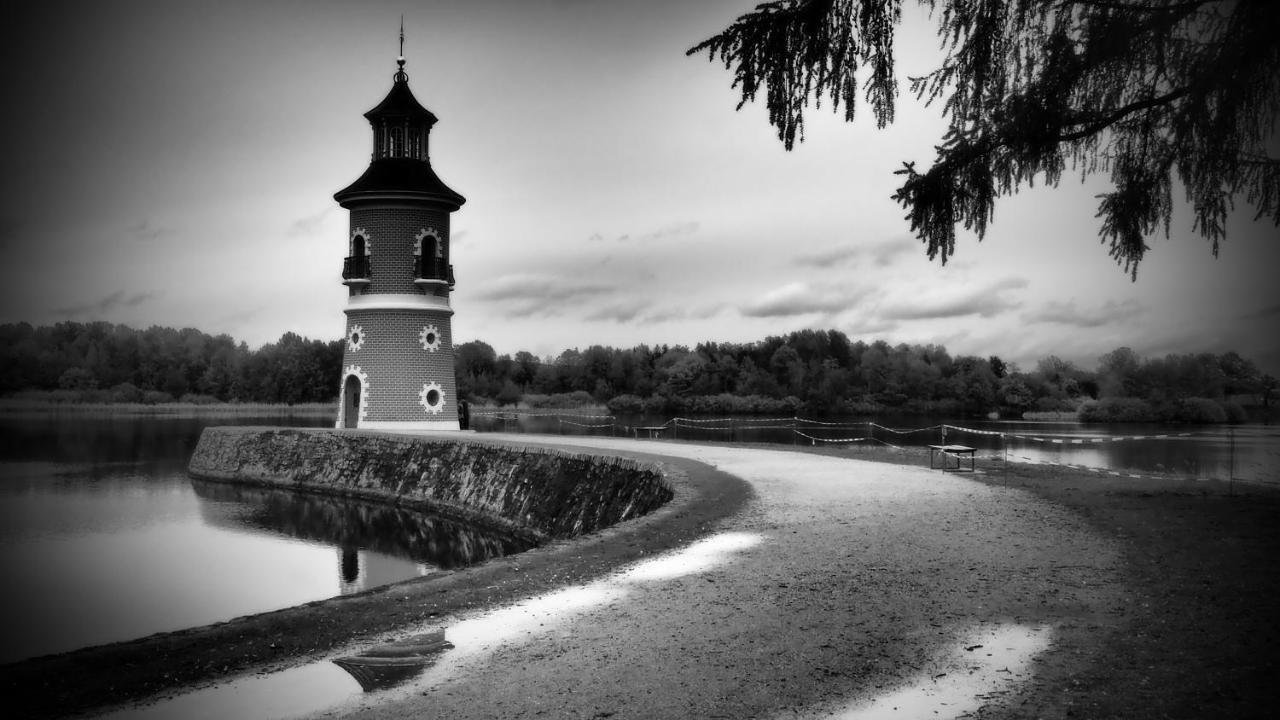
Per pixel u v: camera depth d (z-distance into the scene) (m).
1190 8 9.61
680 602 11.02
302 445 46.97
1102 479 22.69
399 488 40.62
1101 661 8.24
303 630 10.28
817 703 7.64
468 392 128.25
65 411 127.06
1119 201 11.62
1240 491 18.94
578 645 9.50
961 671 8.22
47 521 35.97
